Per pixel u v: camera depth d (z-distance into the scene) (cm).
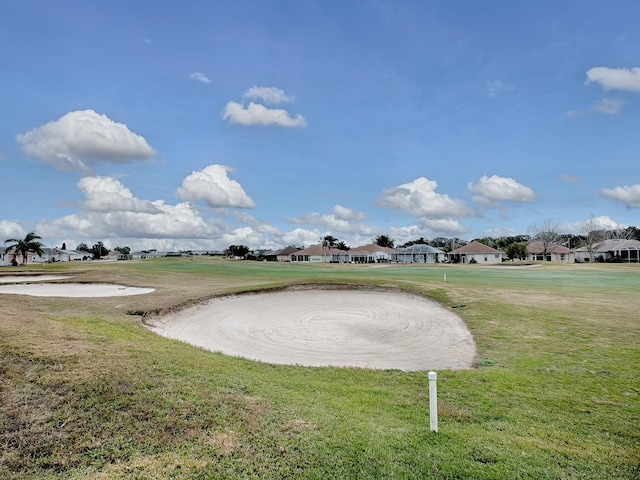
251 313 1923
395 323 1783
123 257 16825
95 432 565
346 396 845
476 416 759
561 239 12256
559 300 2017
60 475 482
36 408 601
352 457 562
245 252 14862
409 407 799
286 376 1018
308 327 1738
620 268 5191
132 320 1492
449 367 1204
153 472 496
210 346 1414
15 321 1041
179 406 657
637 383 957
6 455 505
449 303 1962
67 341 894
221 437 582
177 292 2269
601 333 1412
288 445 579
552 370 1062
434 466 551
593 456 604
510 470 552
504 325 1558
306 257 11719
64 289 2627
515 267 5825
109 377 717
